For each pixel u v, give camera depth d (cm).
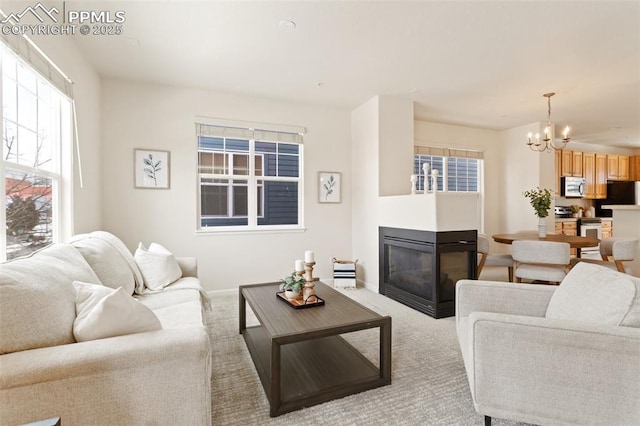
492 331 142
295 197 460
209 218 412
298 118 443
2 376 100
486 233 588
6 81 178
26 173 200
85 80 296
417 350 244
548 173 544
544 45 284
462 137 567
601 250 383
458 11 233
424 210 334
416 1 222
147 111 367
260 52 296
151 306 216
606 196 682
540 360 136
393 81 367
